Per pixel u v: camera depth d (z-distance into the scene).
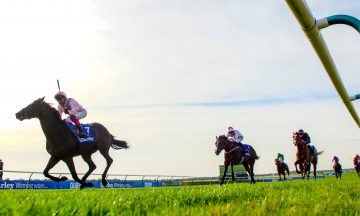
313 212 2.88
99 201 3.76
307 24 1.75
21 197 4.48
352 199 4.51
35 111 8.12
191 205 3.85
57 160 8.53
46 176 8.48
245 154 14.42
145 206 3.64
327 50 2.16
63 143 8.30
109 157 9.67
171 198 4.52
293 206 3.43
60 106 8.79
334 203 3.75
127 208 3.35
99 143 9.39
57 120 8.34
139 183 26.56
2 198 3.99
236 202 4.20
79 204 3.31
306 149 16.89
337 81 2.76
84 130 8.81
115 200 3.84
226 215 2.67
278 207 3.34
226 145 13.92
